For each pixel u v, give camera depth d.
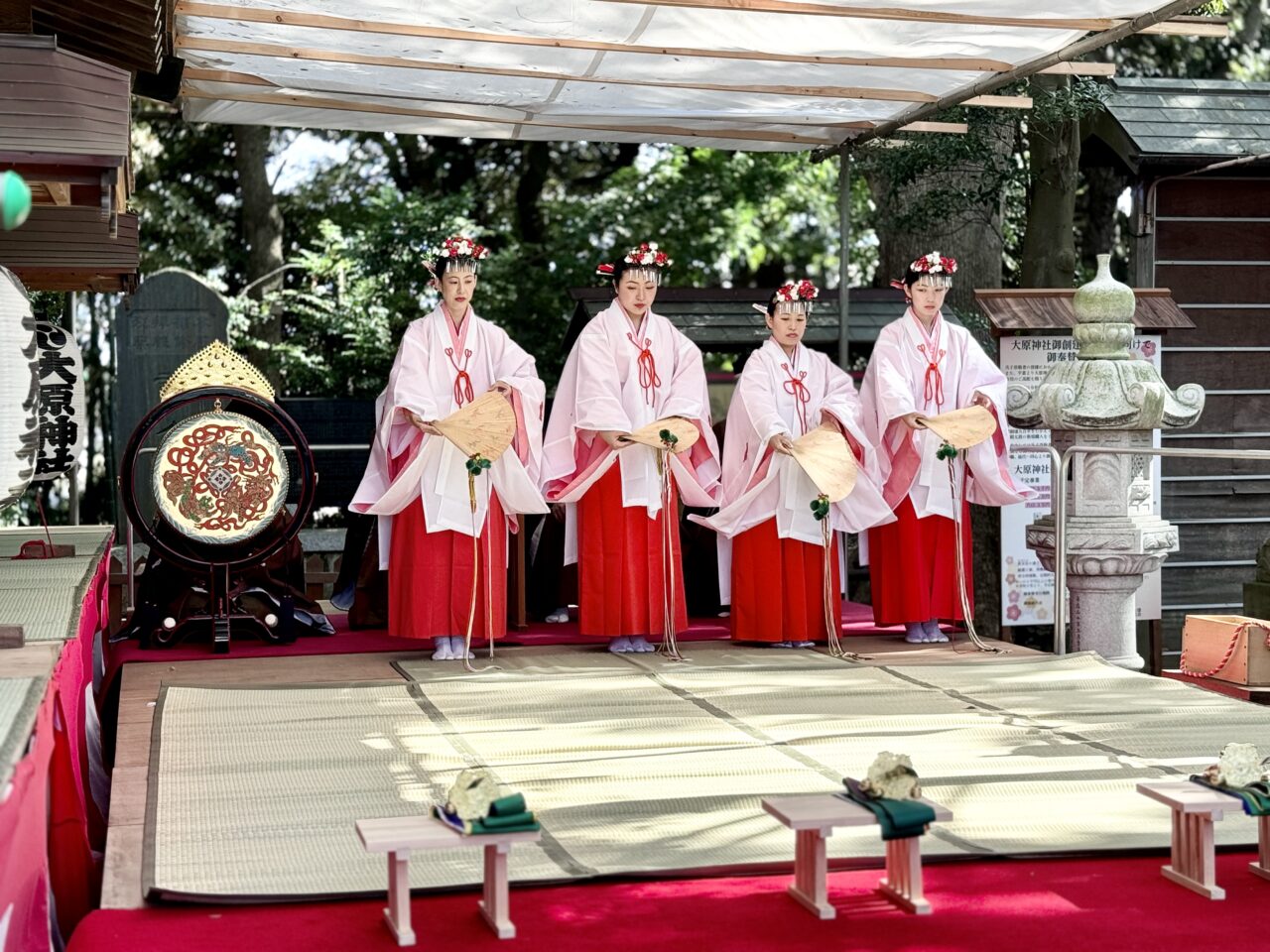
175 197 15.42
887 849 3.29
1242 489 9.03
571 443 6.71
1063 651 6.69
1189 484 9.00
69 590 4.82
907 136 9.75
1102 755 4.59
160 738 4.77
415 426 6.42
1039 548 6.90
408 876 3.14
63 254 6.34
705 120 8.02
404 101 7.71
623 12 5.89
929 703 5.44
